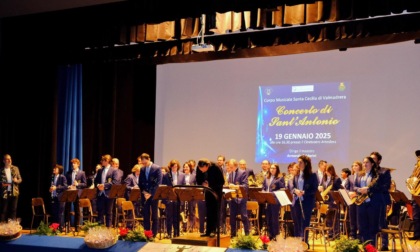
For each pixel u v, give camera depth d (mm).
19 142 10492
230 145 12500
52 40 9227
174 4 7398
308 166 7391
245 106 12430
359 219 7160
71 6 8523
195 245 5699
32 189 10578
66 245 5371
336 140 11539
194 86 12898
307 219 7336
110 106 12469
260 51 10453
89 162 12234
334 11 7016
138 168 10633
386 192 7098
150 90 12945
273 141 12109
